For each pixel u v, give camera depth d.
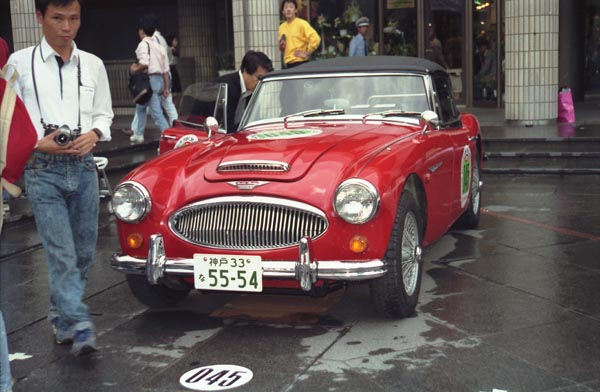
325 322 5.03
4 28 22.86
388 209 4.63
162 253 4.84
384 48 18.53
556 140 11.92
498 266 6.22
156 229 4.88
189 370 4.29
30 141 3.81
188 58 20.12
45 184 4.40
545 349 4.41
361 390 3.93
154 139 13.61
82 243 4.71
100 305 5.59
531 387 3.90
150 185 4.95
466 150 6.72
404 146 5.19
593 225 7.63
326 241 4.60
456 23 17.92
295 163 4.85
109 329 5.04
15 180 3.84
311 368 4.25
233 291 4.71
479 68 17.80
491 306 5.22
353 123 5.82
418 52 18.30
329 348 4.55
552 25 13.88
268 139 5.41
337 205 4.54
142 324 5.12
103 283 6.17
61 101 4.45
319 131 5.55
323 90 6.16
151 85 12.77
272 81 6.30
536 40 13.87
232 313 5.29
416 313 5.13
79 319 4.48
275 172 4.78
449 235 7.39
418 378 4.06
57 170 4.41
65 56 4.48
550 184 10.07
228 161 5.00
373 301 4.89
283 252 4.63
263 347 4.61
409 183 5.30
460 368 4.17
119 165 11.68
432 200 5.56
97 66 4.61
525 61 13.98
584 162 11.11
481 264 6.30
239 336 4.82
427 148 5.45
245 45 14.34
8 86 3.78
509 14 14.12
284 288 4.82
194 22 20.16
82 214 4.62
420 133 5.63
